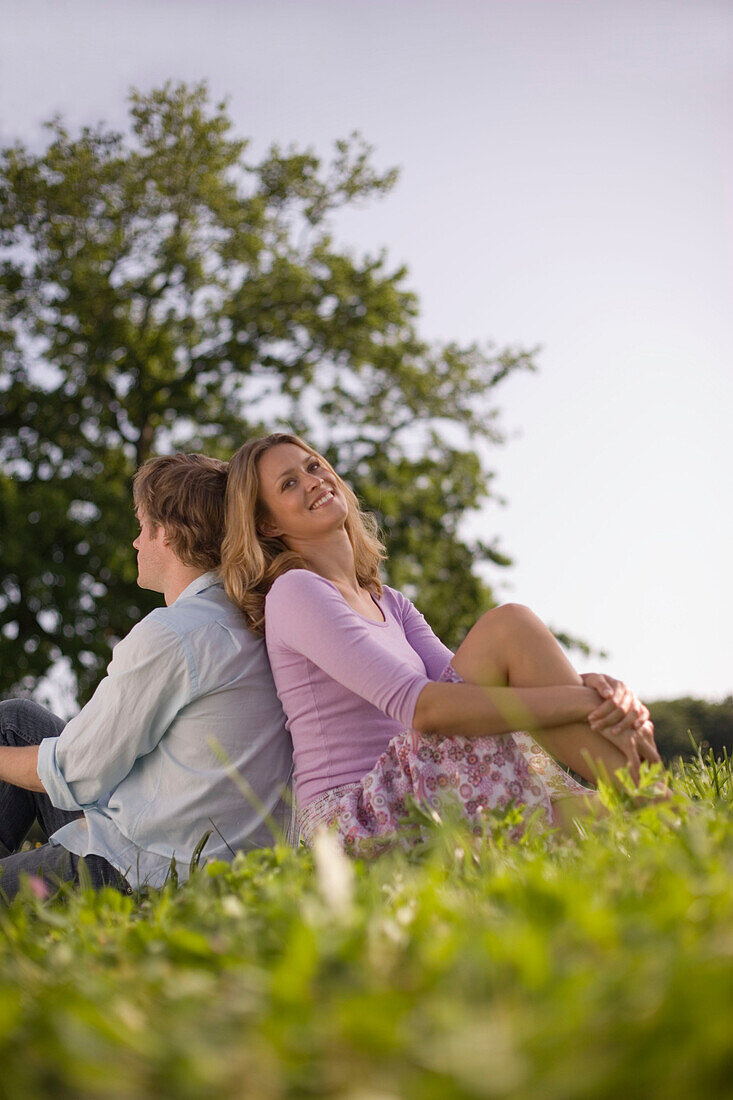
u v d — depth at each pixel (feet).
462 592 58.70
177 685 7.71
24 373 56.75
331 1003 2.29
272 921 3.25
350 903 3.12
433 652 9.70
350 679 7.42
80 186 56.65
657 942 2.45
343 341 59.00
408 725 7.19
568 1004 2.07
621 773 5.73
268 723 8.04
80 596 51.67
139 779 7.89
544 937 2.56
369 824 7.11
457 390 59.36
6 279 54.75
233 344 58.44
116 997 2.60
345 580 9.01
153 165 57.26
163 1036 2.24
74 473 54.24
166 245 57.26
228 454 55.11
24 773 8.05
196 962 3.04
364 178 59.72
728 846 3.92
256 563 8.32
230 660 7.85
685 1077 1.77
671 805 5.41
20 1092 2.09
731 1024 1.77
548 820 6.85
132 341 57.26
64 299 54.85
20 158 56.85
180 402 57.67
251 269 59.41
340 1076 1.98
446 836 4.47
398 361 59.06
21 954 3.47
